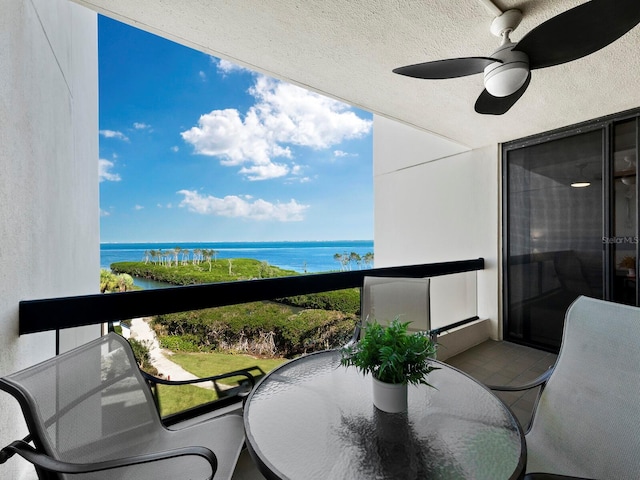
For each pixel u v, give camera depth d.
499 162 3.28
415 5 1.35
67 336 1.51
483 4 1.33
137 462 0.80
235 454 1.07
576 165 2.72
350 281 2.27
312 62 1.83
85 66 3.14
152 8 1.37
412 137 4.39
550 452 1.12
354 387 1.20
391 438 0.90
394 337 1.02
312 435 0.91
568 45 1.23
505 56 1.29
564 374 1.21
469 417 1.01
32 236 1.42
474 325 3.15
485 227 3.41
